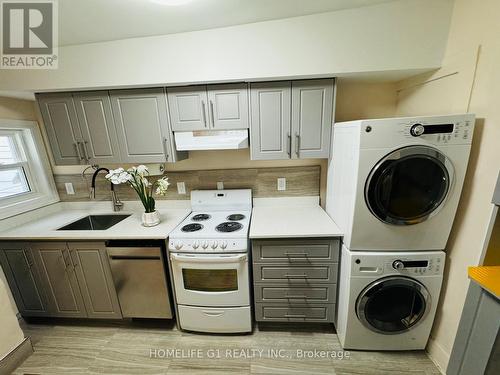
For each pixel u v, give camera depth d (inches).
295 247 65.2
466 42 50.6
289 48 58.9
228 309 69.7
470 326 44.1
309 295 68.8
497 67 44.6
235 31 59.1
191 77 62.7
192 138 71.1
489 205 46.9
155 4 47.0
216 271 67.2
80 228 86.0
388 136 50.4
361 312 61.9
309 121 68.1
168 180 89.3
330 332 73.5
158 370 63.8
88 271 72.6
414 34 55.8
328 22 56.9
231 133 70.9
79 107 71.1
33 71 64.9
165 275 70.5
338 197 66.6
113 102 70.1
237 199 85.5
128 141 73.0
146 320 80.8
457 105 53.4
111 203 93.5
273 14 55.1
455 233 55.9
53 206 91.6
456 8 53.0
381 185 52.8
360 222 56.5
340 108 80.8
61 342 73.5
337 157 66.2
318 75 61.0
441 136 49.2
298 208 85.4
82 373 63.7
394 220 54.8
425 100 63.6
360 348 66.1
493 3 44.6
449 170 50.5
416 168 52.2
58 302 76.7
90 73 64.3
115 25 55.0
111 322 80.7
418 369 61.1
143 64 62.9
